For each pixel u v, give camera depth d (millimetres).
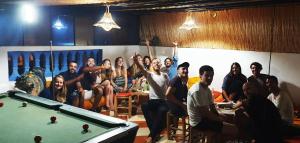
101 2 5977
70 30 8078
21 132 3086
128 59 8891
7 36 7066
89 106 6727
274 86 4809
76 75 6754
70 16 8023
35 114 3793
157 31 8664
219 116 4316
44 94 6176
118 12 8562
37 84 5988
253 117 3490
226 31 7062
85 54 7914
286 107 4711
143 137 5508
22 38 7297
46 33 7672
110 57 8445
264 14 6340
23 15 6910
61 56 7465
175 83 5055
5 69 6523
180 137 5273
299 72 5891
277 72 6238
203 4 6289
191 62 7883
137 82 7402
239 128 3883
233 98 6074
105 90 6941
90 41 8430
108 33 8711
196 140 4980
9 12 6906
